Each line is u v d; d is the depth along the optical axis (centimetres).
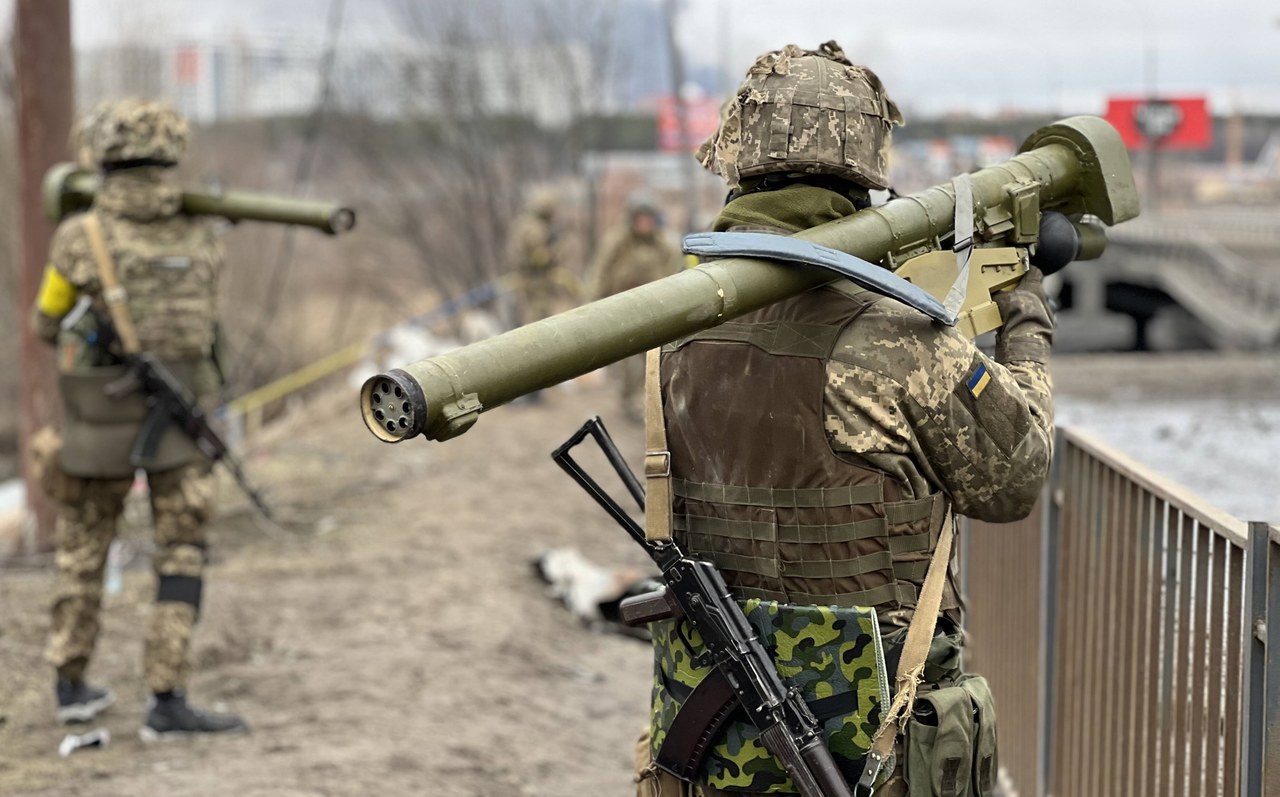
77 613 467
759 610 223
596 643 642
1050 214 246
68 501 461
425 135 2750
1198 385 1605
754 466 223
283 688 520
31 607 616
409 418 174
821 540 219
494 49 2767
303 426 1220
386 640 585
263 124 2842
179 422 456
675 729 231
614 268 1121
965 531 474
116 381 449
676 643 234
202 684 523
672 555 230
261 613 616
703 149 242
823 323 219
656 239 1117
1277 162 8019
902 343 216
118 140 446
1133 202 250
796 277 208
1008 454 219
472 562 730
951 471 219
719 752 228
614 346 191
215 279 473
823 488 218
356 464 1005
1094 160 248
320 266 3064
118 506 471
